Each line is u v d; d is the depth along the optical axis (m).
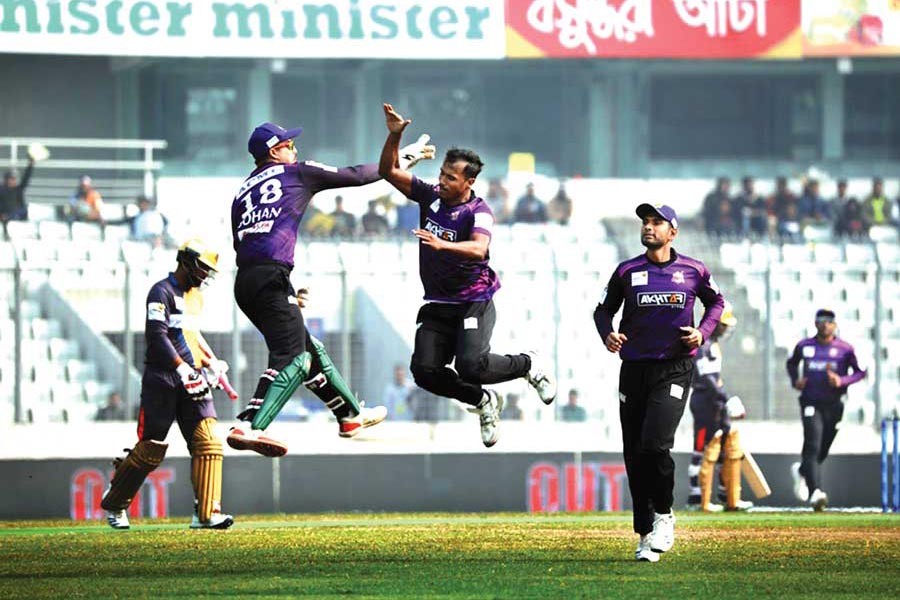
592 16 85.81
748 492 67.94
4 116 110.81
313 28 82.31
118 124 113.06
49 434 68.62
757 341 83.69
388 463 67.38
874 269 75.50
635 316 32.44
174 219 99.69
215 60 113.75
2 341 76.25
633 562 32.41
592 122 124.62
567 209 104.88
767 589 27.78
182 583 28.72
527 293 80.06
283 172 33.28
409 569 31.00
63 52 79.00
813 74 132.50
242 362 70.88
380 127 126.12
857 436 73.88
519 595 26.75
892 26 89.31
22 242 82.88
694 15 86.88
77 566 31.88
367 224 98.31
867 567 31.67
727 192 105.12
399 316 77.50
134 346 77.75
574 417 74.88
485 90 129.12
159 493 65.06
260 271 33.09
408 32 83.38
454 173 33.19
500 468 67.81
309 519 52.91
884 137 134.38
